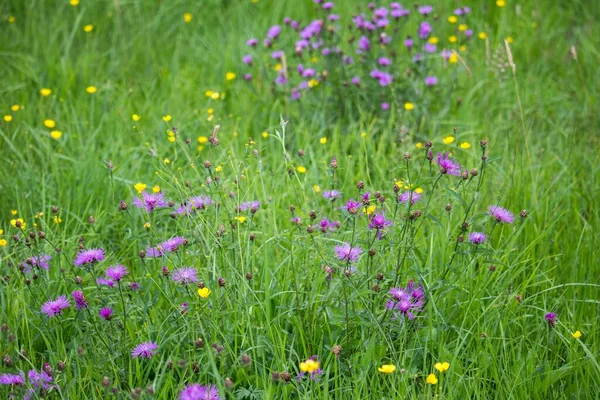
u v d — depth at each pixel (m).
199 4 7.00
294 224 3.62
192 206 3.37
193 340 2.94
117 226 4.11
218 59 6.16
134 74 6.09
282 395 2.88
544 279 3.68
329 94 5.43
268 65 6.06
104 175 4.46
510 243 3.61
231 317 3.13
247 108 5.50
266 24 6.61
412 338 3.13
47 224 4.01
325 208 4.17
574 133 4.91
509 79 5.73
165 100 5.54
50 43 6.21
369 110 5.29
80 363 3.05
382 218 3.07
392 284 3.30
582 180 4.42
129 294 3.24
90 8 6.80
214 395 2.61
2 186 4.43
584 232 3.97
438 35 6.50
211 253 3.17
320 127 5.25
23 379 2.81
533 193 4.15
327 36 5.50
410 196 3.09
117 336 3.13
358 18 5.51
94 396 2.78
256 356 3.06
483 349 3.14
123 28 6.62
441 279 3.31
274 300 3.34
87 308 3.03
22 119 5.24
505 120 5.34
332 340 3.09
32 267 3.27
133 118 4.77
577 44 6.44
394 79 5.23
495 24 6.74
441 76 5.86
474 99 5.62
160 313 3.24
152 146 4.77
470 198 4.14
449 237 3.61
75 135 4.99
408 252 3.23
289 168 3.67
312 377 2.85
